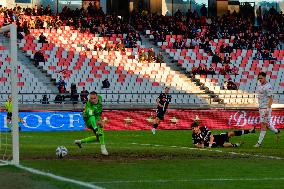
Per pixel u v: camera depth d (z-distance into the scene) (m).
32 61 95.56
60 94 79.62
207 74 99.00
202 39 108.75
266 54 105.38
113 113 71.25
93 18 110.88
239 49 106.69
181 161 31.45
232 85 96.44
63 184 22.52
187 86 96.25
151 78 96.38
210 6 123.94
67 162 30.42
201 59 103.50
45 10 110.75
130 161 31.19
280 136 56.31
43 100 81.31
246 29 115.62
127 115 71.56
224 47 106.94
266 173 26.75
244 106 90.75
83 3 117.69
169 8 122.19
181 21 115.50
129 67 97.38
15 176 24.80
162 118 62.91
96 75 94.94
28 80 89.75
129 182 23.39
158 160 31.91
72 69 94.88
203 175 25.86
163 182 23.55
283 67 103.44
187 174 26.09
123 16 119.50
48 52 97.50
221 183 23.53
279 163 30.92
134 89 94.19
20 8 108.88
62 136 58.78
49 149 39.41
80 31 105.62
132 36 106.19
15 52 30.42
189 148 41.34
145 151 37.47
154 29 111.44
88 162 30.52
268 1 125.31
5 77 89.06
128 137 57.62
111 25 109.44
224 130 71.12
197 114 72.81
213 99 93.25
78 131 68.56
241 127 74.12
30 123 69.69
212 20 118.69
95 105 35.00
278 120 74.31
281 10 125.81
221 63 102.50
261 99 43.91
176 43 106.69
